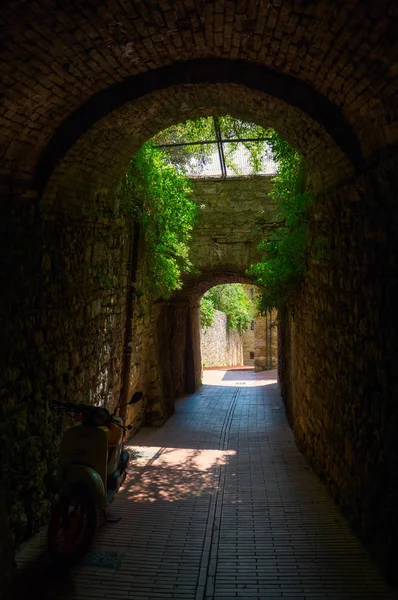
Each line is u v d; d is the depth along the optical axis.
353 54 3.91
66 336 6.28
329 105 5.08
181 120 6.97
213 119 9.81
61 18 3.67
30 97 4.49
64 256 6.18
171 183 9.75
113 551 4.95
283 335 13.02
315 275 7.24
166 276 10.44
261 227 11.62
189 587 4.29
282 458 8.27
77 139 5.45
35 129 4.97
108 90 5.38
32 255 5.38
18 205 5.14
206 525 5.56
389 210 4.30
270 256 9.94
